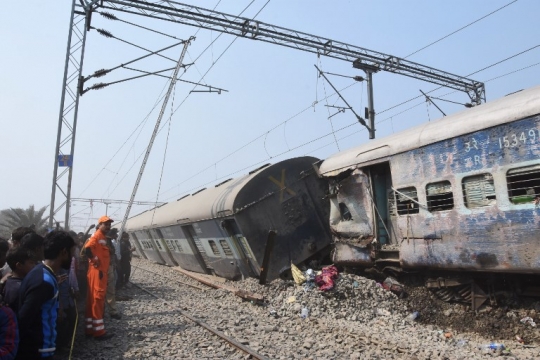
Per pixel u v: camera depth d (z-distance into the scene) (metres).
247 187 11.75
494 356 6.09
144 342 7.17
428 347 6.47
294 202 12.18
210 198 13.98
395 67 18.03
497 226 6.96
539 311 7.07
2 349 3.41
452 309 8.45
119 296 11.63
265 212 11.77
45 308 4.03
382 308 9.15
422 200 8.36
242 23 14.48
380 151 9.52
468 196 7.47
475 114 7.47
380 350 6.35
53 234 4.88
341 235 11.05
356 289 9.62
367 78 17.80
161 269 21.09
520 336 6.95
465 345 6.76
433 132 8.16
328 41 16.12
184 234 16.55
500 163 6.91
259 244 11.58
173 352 6.59
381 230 9.96
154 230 21.23
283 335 7.42
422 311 8.84
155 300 11.50
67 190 13.64
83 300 10.54
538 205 6.39
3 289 4.61
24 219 28.67
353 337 7.09
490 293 7.73
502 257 6.90
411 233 8.63
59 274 6.31
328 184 12.30
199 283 15.09
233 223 12.24
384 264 9.87
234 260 13.20
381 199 10.09
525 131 6.56
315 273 10.51
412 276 9.48
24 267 4.53
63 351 6.56
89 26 13.95
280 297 10.16
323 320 8.43
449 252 7.82
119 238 14.42
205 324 8.15
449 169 7.79
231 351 6.61
